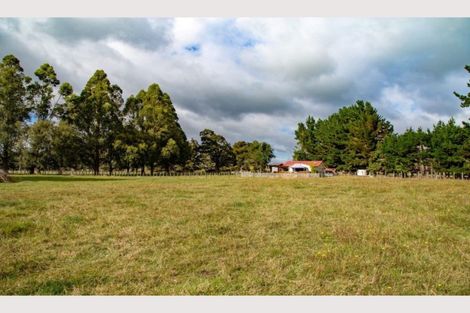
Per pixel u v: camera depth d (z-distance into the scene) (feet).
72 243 25.94
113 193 62.49
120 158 220.23
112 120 212.64
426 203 48.49
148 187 79.77
